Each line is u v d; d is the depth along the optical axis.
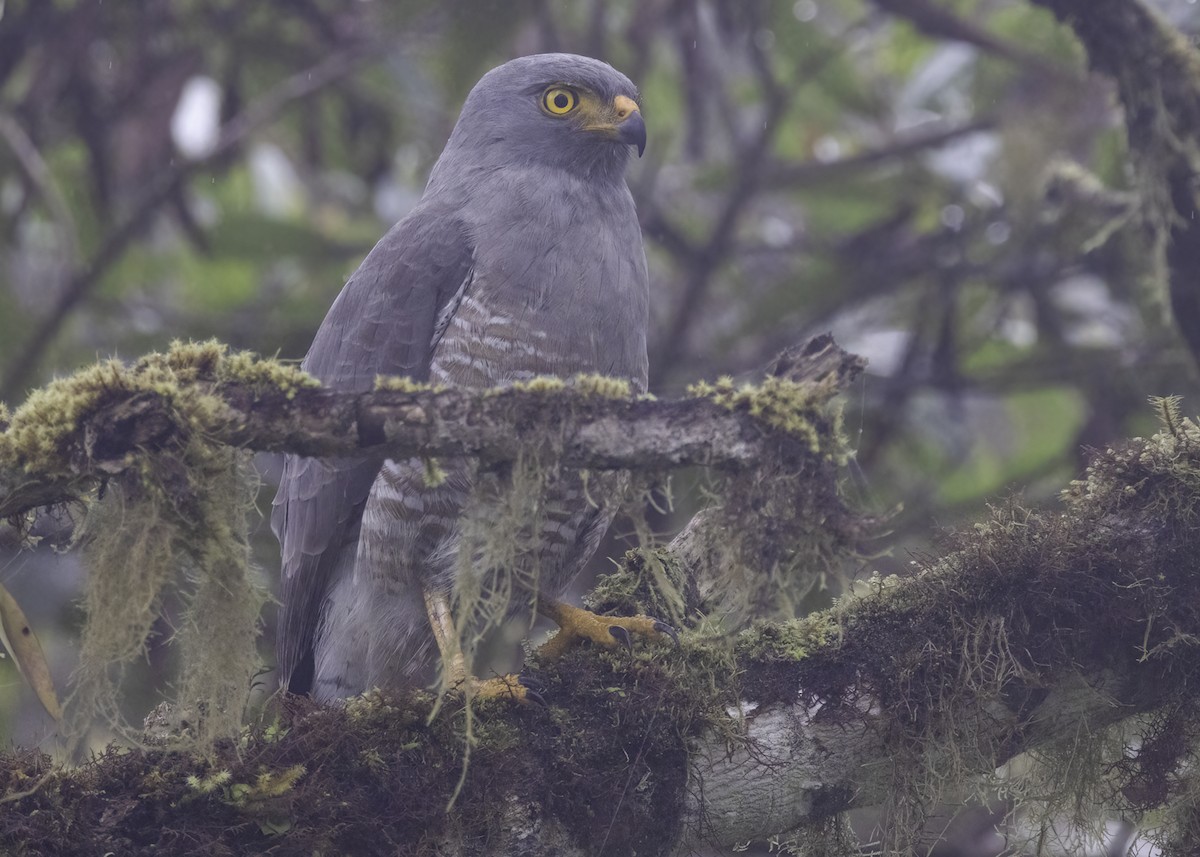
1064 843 7.60
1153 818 7.34
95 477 5.73
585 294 8.72
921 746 6.54
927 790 6.52
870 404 13.74
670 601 6.98
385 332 9.00
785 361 6.17
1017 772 7.46
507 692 6.38
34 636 6.27
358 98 14.91
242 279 14.84
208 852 5.71
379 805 6.04
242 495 5.91
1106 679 6.61
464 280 8.84
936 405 14.76
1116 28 10.16
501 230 8.81
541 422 5.93
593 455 5.95
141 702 10.41
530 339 8.61
